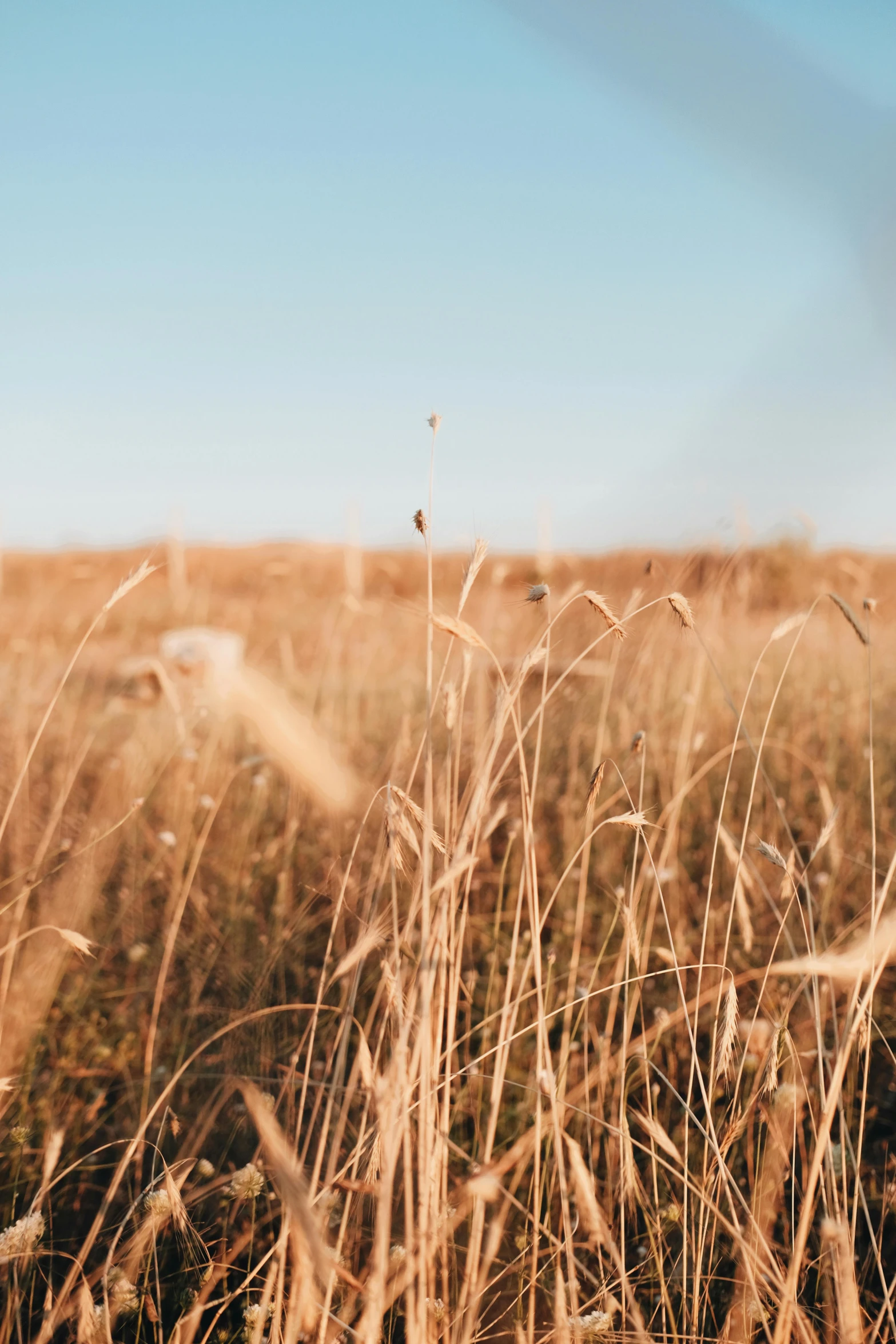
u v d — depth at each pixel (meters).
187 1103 2.32
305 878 3.27
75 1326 1.65
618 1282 1.60
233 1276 1.88
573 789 3.76
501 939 3.00
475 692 3.05
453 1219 1.61
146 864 3.48
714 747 4.35
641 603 3.56
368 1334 1.18
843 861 3.33
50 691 5.87
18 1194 2.08
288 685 5.77
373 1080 1.40
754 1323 1.57
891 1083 2.45
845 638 6.11
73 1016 2.68
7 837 3.63
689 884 3.29
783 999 2.49
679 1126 2.19
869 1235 1.96
